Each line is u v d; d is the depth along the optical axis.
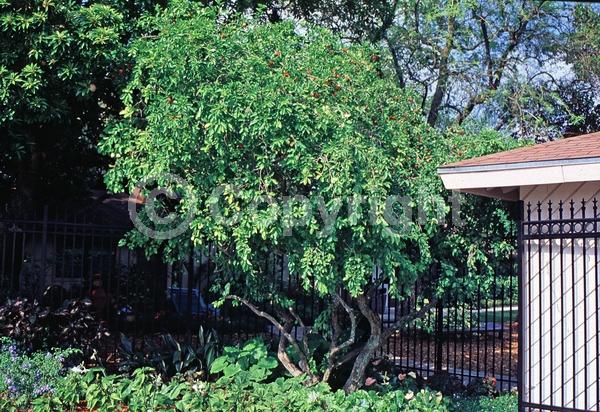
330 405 8.00
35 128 13.66
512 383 12.72
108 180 9.39
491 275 9.97
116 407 8.54
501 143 9.88
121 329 13.44
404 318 9.66
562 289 7.22
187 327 11.67
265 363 9.68
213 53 8.33
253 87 8.06
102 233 11.51
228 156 8.41
